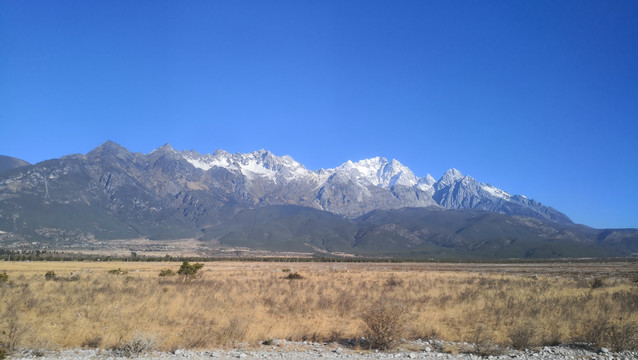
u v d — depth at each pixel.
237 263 146.75
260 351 16.05
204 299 28.62
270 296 31.48
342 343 18.14
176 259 162.88
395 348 17.03
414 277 62.50
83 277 48.84
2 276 39.50
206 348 16.50
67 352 15.21
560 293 36.00
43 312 22.19
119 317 21.45
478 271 101.56
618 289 40.84
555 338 18.58
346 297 31.50
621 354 16.36
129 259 153.62
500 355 16.09
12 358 14.13
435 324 21.62
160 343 16.42
